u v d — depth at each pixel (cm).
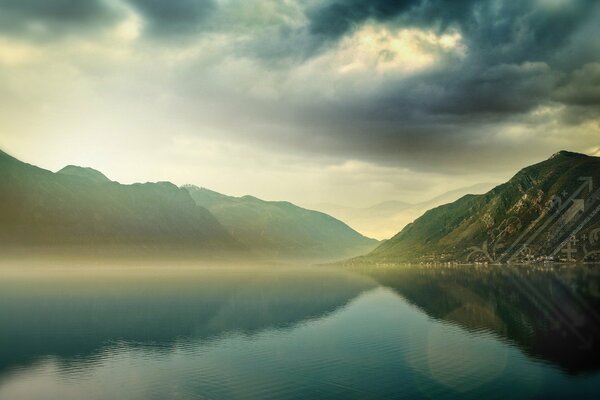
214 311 11788
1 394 5034
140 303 13575
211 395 4828
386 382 5150
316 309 12000
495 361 5997
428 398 4597
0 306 12700
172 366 6072
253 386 5084
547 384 5000
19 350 7225
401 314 10606
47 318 10550
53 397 4919
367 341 7519
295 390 4903
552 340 7356
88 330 9012
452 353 6506
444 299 13412
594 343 7056
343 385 5050
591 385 4962
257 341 7738
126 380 5462
